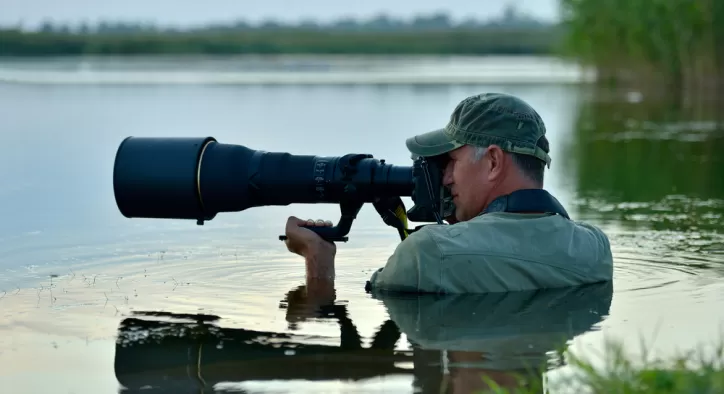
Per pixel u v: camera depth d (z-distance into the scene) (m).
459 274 4.76
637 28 25.28
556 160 11.48
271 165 4.99
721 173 10.04
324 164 4.99
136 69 34.28
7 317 4.43
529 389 3.32
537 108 19.86
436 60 53.34
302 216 7.50
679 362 3.42
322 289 4.99
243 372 3.58
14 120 14.52
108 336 4.11
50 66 33.44
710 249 6.00
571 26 31.14
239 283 5.17
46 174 9.33
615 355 3.49
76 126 13.70
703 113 18.36
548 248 4.85
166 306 4.63
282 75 32.09
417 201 4.91
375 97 21.05
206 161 4.99
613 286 4.95
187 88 23.53
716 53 23.53
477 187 4.84
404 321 4.29
